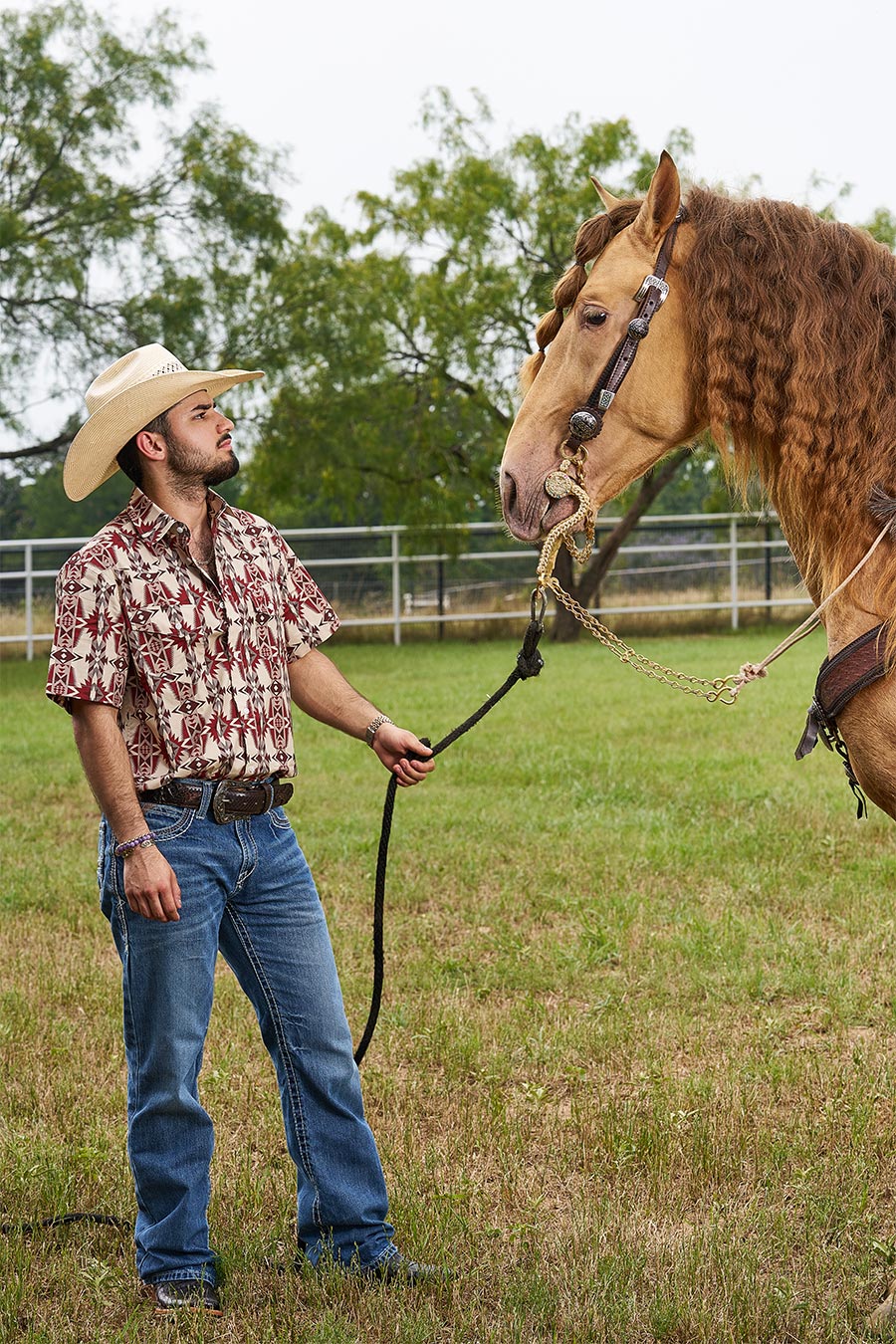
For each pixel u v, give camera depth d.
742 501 3.19
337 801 8.41
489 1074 4.03
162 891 2.71
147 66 19.67
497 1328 2.74
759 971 4.84
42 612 23.25
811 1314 2.81
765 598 24.53
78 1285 2.94
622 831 7.30
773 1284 2.87
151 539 2.81
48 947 5.46
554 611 23.89
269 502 23.44
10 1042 4.36
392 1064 4.18
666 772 9.09
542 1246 3.06
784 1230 3.12
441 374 23.50
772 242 3.03
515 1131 3.66
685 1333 2.75
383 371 23.30
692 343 3.12
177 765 2.78
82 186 19.66
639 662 3.28
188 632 2.79
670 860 6.57
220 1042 4.38
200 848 2.81
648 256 3.14
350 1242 2.98
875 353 2.95
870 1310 2.86
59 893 6.26
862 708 2.96
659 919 5.60
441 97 23.66
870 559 2.94
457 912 5.95
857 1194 3.26
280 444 21.89
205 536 2.96
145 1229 2.91
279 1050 2.98
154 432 2.83
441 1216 3.18
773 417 3.02
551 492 3.15
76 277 18.95
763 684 14.33
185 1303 2.80
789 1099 3.85
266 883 2.93
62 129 19.55
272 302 21.48
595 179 3.38
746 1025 4.49
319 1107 2.98
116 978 5.03
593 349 3.15
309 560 24.03
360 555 24.19
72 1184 3.36
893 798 2.99
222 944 3.01
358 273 23.27
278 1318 2.81
